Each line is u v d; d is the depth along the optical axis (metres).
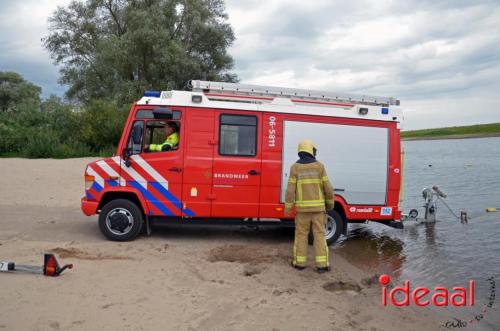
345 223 8.80
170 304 5.21
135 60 33.34
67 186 15.25
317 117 8.54
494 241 9.76
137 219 8.20
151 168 8.18
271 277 6.41
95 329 4.51
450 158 39.59
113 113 26.48
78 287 5.55
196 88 8.37
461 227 11.41
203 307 5.19
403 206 14.96
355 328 4.98
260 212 8.38
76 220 10.09
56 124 26.92
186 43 36.16
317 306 5.47
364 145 8.73
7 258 6.68
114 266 6.48
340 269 7.15
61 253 7.06
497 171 27.02
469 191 18.61
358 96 9.01
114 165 8.17
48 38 38.16
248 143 8.36
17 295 5.21
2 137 24.50
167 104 8.17
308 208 6.79
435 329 5.23
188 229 9.67
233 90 8.45
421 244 9.47
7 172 17.45
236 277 6.30
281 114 8.43
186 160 8.20
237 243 8.59
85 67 37.41
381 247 9.15
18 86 68.50
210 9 37.53
